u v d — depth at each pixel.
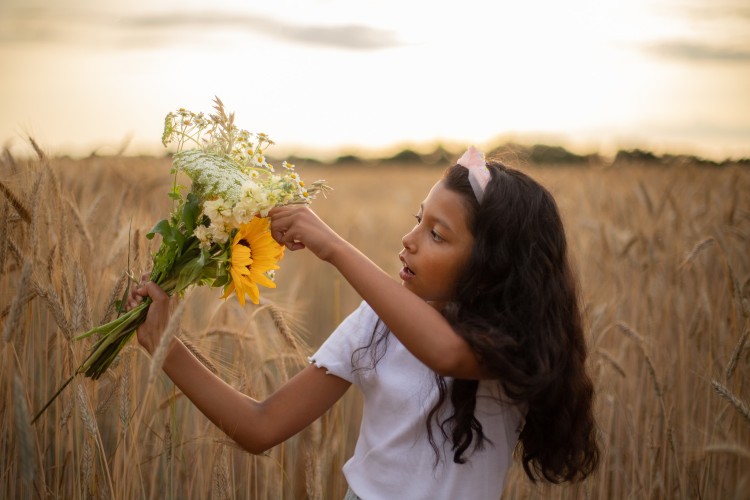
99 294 2.41
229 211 1.49
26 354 2.38
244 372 2.23
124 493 2.10
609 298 3.81
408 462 1.58
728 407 2.94
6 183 2.14
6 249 2.03
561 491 2.76
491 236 1.58
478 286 1.60
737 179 5.25
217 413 1.63
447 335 1.46
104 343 1.63
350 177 16.36
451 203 1.59
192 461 2.61
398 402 1.59
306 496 2.91
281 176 1.59
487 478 1.60
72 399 1.94
